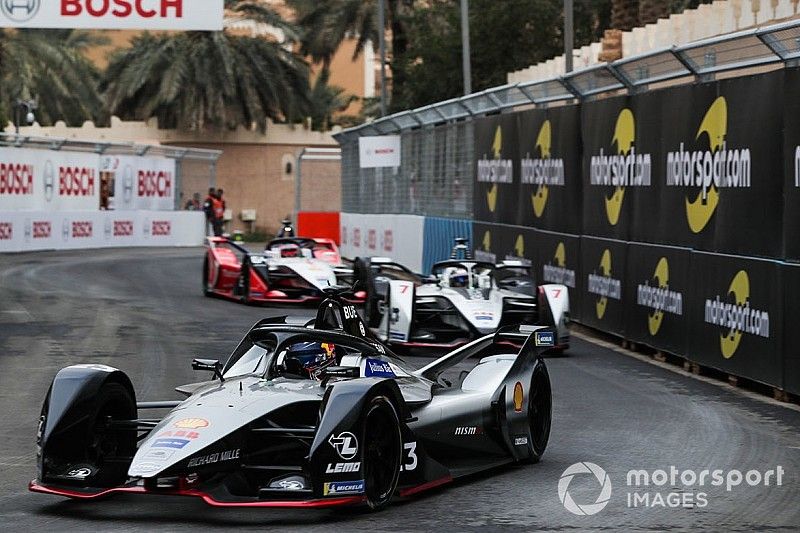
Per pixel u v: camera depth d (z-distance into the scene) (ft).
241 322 81.35
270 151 246.88
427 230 114.52
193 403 32.14
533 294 70.79
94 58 299.17
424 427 34.40
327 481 29.45
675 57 59.98
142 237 185.57
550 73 130.41
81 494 30.76
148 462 29.01
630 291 68.80
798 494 34.04
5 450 40.16
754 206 53.01
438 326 69.41
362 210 146.51
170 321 81.71
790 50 50.06
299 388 33.32
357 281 80.79
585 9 184.75
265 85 227.61
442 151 111.75
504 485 35.27
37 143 158.92
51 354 64.59
